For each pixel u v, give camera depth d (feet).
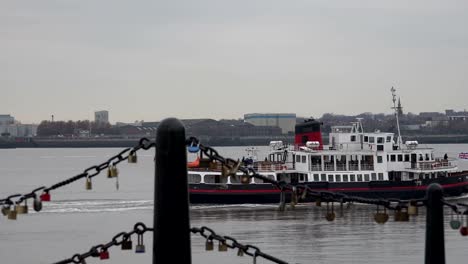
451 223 168.45
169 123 133.39
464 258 562.66
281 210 167.94
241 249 154.92
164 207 132.67
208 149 153.48
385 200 157.17
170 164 132.46
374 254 597.52
